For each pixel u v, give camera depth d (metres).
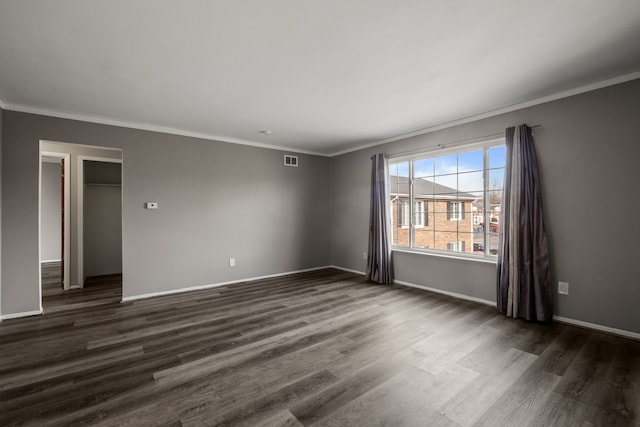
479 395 1.92
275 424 1.66
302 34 2.10
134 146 4.14
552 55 2.40
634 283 2.72
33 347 2.65
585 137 2.96
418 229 4.67
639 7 1.81
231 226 4.99
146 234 4.23
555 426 1.65
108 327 3.10
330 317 3.35
